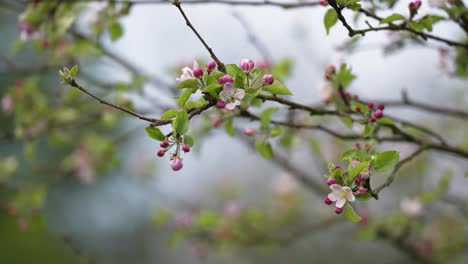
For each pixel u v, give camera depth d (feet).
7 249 18.62
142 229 21.88
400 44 7.40
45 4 7.84
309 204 14.80
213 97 6.25
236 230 10.30
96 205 20.52
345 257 17.51
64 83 6.22
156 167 14.94
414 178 12.22
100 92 9.62
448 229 9.84
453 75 7.50
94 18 8.05
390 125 6.75
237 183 16.97
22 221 9.93
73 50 9.09
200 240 10.87
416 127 6.95
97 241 21.31
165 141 6.24
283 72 7.98
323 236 17.70
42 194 10.11
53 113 9.39
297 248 17.85
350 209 6.21
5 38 17.89
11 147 17.74
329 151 10.58
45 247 19.30
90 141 10.94
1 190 11.27
